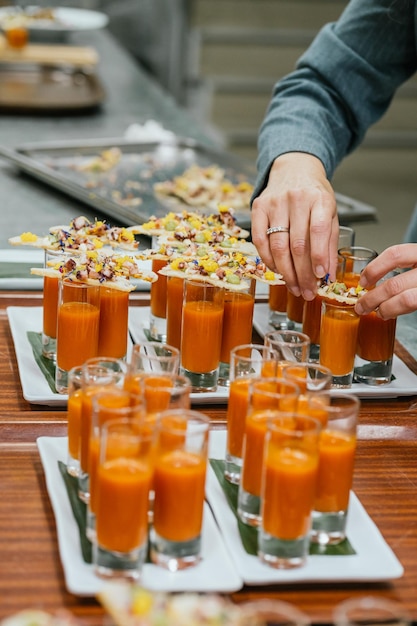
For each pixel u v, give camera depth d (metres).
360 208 3.03
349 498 1.38
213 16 7.31
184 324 1.82
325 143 2.21
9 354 1.98
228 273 1.83
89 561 1.28
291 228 1.85
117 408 1.32
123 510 1.21
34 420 1.70
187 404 1.41
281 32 7.42
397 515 1.49
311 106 2.29
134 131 3.83
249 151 7.37
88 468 1.40
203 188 3.18
